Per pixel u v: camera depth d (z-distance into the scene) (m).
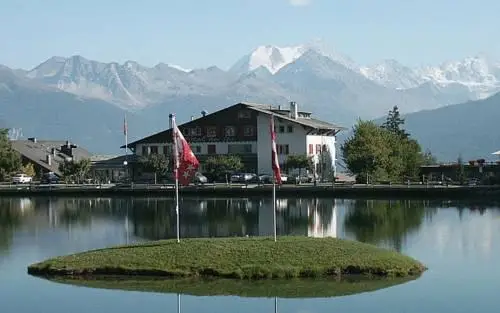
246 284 40.06
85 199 111.38
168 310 35.50
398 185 108.88
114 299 37.47
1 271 44.91
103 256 43.78
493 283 40.88
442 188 100.56
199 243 44.72
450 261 47.97
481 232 62.84
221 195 110.31
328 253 43.12
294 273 41.00
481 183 108.69
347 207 88.81
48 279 41.97
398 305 36.28
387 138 127.94
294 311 35.34
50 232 66.38
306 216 77.81
